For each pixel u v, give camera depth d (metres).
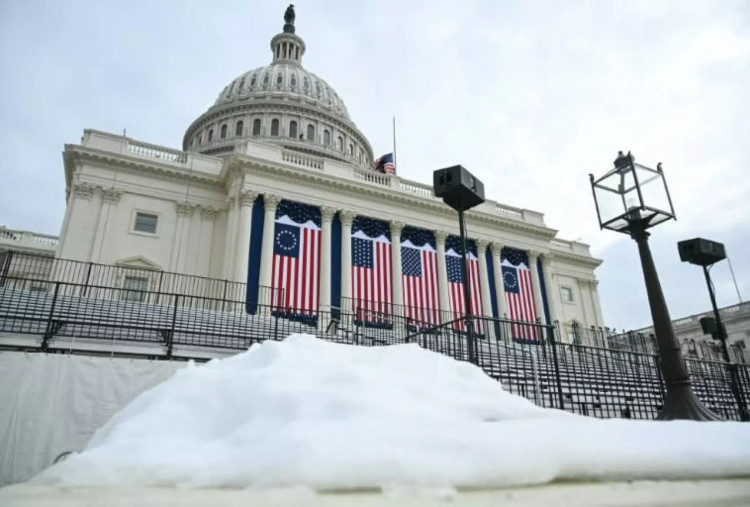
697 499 1.95
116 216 27.59
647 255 6.52
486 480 2.15
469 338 8.52
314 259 28.64
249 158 28.73
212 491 2.04
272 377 3.89
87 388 8.60
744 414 10.74
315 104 62.34
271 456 2.30
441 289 31.64
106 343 10.47
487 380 4.86
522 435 2.68
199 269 28.66
